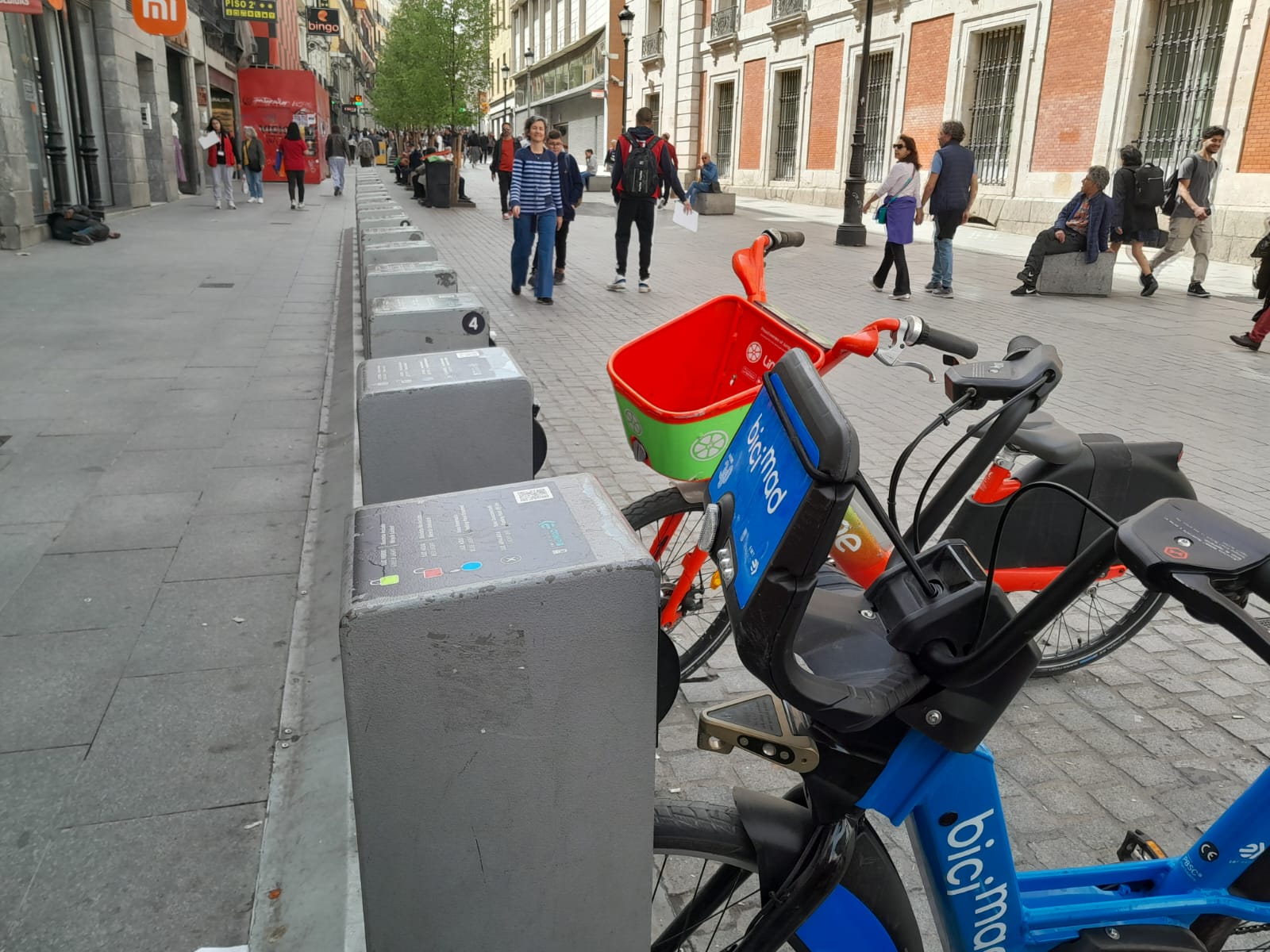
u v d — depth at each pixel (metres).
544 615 1.33
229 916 2.13
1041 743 2.92
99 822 2.41
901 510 4.70
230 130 32.19
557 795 1.43
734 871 1.68
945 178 10.69
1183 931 1.68
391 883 1.41
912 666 1.44
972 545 3.04
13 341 7.57
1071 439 2.96
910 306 10.39
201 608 3.49
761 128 30.16
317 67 67.00
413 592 1.29
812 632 1.54
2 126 12.39
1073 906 1.67
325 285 10.84
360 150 55.72
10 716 2.82
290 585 3.68
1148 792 2.70
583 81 49.28
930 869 1.57
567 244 16.00
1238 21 14.80
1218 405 6.71
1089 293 11.35
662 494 2.86
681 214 4.61
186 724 2.81
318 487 4.69
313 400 6.19
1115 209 11.17
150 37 20.47
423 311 3.99
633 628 1.38
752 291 2.91
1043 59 18.83
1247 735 2.99
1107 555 1.24
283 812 2.45
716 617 3.27
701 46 33.97
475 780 1.38
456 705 1.34
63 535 4.08
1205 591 1.13
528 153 9.82
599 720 1.41
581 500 1.58
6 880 2.22
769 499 1.34
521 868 1.46
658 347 2.90
